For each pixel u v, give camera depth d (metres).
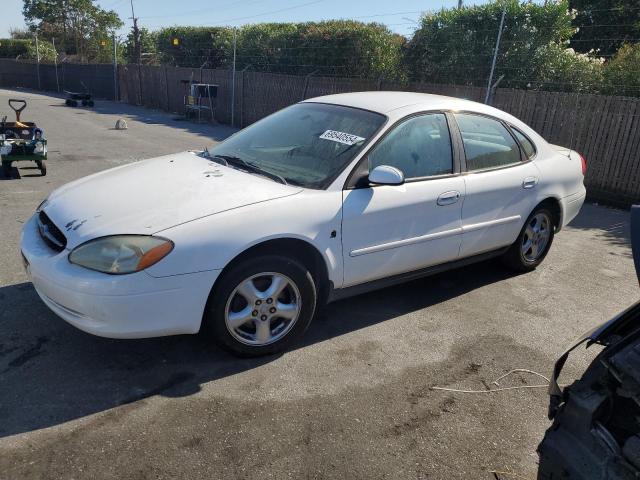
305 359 3.46
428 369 3.44
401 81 12.27
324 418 2.90
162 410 2.88
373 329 3.92
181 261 2.96
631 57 9.31
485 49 11.05
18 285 4.26
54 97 28.38
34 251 3.23
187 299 3.02
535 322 4.18
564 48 11.17
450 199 4.08
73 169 9.11
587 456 1.85
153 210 3.16
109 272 2.88
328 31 15.52
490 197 4.39
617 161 8.23
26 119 16.80
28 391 2.97
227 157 4.13
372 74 14.46
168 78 21.84
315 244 3.40
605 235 6.76
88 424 2.74
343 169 3.60
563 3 10.38
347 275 3.65
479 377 3.39
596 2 13.77
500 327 4.07
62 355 3.34
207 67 23.45
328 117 4.18
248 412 2.91
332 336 3.78
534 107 9.14
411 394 3.17
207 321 3.21
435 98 4.43
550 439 1.98
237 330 3.29
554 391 2.10
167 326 3.03
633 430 1.87
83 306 2.91
